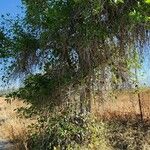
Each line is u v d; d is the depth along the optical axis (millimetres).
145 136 14117
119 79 13445
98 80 13172
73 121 13422
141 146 13375
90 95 13281
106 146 13641
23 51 13453
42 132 13586
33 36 13500
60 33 12367
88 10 11703
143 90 15977
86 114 13539
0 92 13820
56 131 13234
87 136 13500
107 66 13109
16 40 13492
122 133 14695
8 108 21016
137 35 12695
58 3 12125
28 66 13484
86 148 13172
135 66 13578
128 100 17234
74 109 13289
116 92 13703
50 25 12273
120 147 13695
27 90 13312
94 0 11234
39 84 13227
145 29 12555
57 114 13250
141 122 15766
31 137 14109
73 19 12172
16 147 14273
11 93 13570
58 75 13000
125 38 12641
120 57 13117
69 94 13055
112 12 11969
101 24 12070
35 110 13422
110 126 15242
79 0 11328
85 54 12555
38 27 13328
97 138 13625
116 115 16375
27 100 13414
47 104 13219
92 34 12094
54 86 13086
